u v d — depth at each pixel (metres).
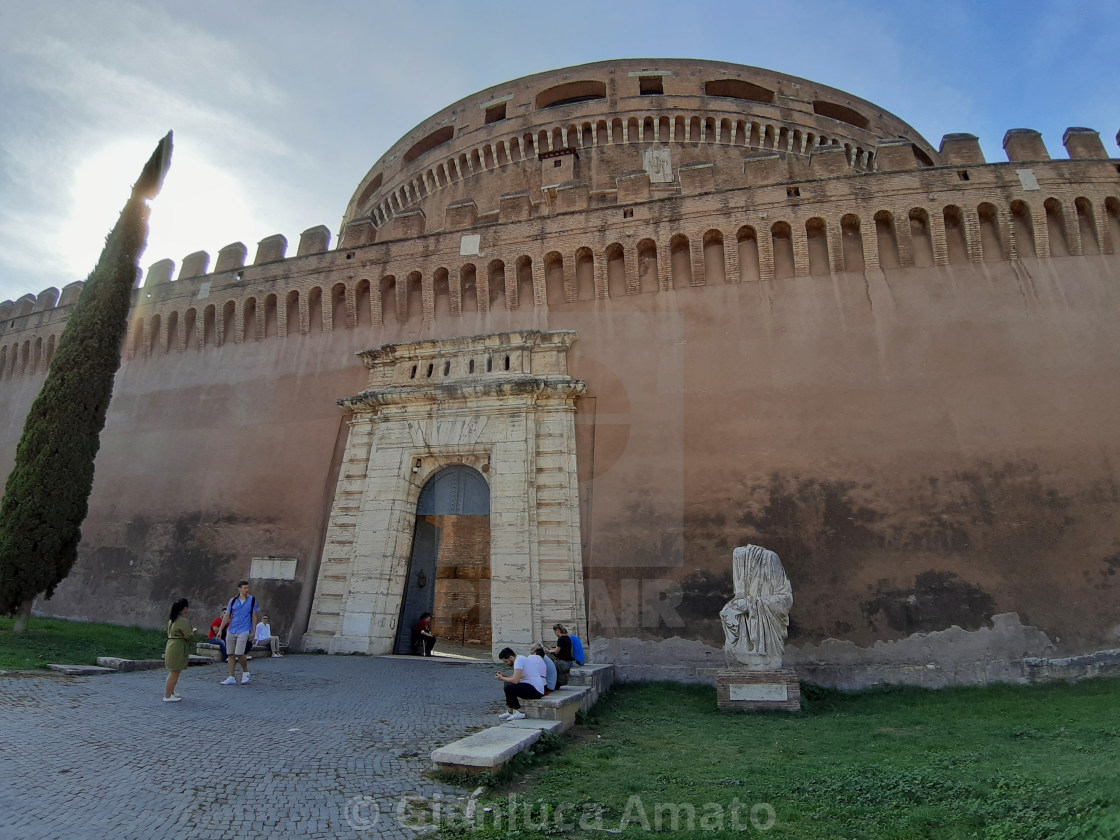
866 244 19.33
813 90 33.28
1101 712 11.69
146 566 21.56
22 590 16.36
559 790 7.20
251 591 19.94
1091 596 15.10
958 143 20.47
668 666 15.95
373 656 17.47
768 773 8.12
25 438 17.89
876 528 16.39
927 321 18.34
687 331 19.47
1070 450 16.45
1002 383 17.38
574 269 20.81
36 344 28.53
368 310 22.94
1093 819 5.38
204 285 25.09
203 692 11.55
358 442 20.59
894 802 6.84
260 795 6.49
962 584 15.61
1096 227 18.88
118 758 7.37
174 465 22.83
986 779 7.38
